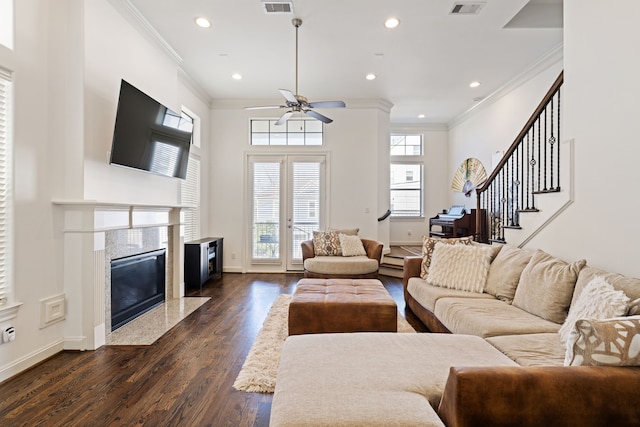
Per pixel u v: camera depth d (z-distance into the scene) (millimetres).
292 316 2703
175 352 2637
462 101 6199
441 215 6918
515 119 5234
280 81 5203
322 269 4938
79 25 2641
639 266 1960
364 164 6086
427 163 7879
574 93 2484
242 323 3342
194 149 5375
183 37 3879
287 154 6074
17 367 2252
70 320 2660
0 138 2160
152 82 3684
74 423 1740
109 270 2969
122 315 3258
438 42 4008
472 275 3084
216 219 6051
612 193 2150
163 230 4035
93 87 2742
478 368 1129
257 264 6086
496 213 5160
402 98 6035
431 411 1173
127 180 3223
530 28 3701
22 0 2293
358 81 5219
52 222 2541
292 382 1364
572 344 1214
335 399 1234
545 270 2365
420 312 3369
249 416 1806
